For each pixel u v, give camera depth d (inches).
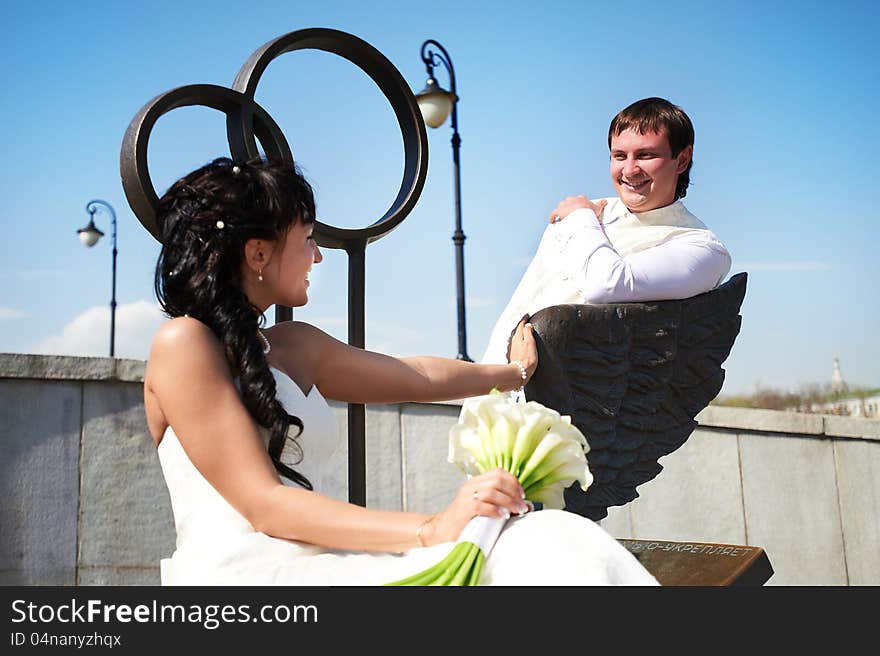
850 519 245.0
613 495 93.4
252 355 68.7
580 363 88.7
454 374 86.7
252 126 89.4
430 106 383.2
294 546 64.5
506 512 58.4
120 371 174.1
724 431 232.7
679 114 99.5
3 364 162.6
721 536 227.9
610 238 97.5
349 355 83.9
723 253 96.6
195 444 65.7
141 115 82.2
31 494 164.9
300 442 72.3
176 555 67.2
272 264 74.8
